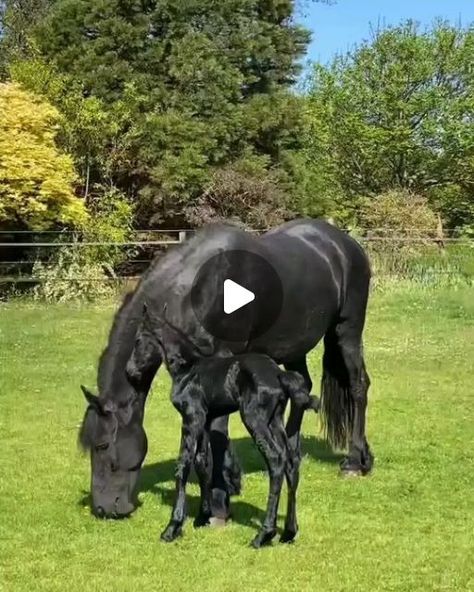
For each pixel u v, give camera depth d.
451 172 32.19
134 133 21.25
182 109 23.12
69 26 23.44
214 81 23.62
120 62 23.03
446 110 31.33
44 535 5.25
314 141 31.23
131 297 5.43
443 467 6.72
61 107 20.52
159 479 6.43
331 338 6.64
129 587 4.50
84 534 5.26
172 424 8.09
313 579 4.58
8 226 19.06
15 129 17.28
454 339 12.84
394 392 9.47
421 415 8.47
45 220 17.70
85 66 22.91
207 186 22.31
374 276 18.78
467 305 16.14
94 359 11.23
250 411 4.85
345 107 32.12
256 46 24.59
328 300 6.25
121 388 5.33
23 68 20.89
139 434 5.41
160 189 22.00
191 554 4.92
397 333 13.34
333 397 6.68
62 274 17.52
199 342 5.48
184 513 5.16
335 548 5.01
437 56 32.06
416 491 6.13
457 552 4.98
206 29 24.58
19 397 9.20
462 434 7.75
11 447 7.32
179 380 5.09
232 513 5.59
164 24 23.92
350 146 32.09
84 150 20.92
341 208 30.11
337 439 6.67
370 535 5.23
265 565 4.76
